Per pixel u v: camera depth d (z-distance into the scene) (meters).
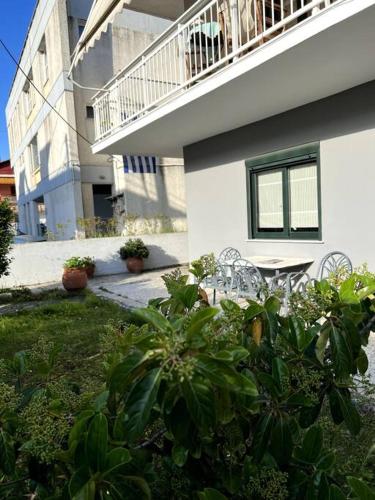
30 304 7.39
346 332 1.28
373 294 1.52
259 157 6.44
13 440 1.08
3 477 1.10
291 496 1.08
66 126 11.45
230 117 6.12
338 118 5.18
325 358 1.36
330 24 3.53
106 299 7.23
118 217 11.90
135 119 7.24
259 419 1.16
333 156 5.31
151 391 0.90
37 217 17.64
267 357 1.28
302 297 1.40
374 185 4.87
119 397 1.10
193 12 5.48
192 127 6.63
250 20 5.62
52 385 1.32
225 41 5.44
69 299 7.70
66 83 11.27
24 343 4.76
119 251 10.51
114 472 0.92
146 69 6.98
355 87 4.95
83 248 10.16
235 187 7.01
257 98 5.29
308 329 1.31
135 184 11.55
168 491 1.14
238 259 5.50
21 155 19.05
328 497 0.99
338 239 5.38
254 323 1.31
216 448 1.14
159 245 11.08
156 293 7.68
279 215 6.36
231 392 1.01
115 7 6.03
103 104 8.08
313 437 1.15
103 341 1.51
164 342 0.94
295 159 5.86
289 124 5.86
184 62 5.79
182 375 0.87
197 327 0.98
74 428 0.98
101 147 8.04
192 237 8.20
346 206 5.23
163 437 1.19
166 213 12.11
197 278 1.71
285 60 4.16
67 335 4.96
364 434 1.83
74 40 11.56
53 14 11.41
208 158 7.53
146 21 12.06
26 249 9.56
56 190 13.06
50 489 1.07
